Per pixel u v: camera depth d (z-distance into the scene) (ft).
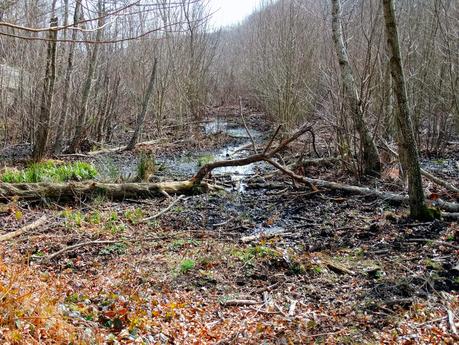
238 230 29.71
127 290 19.61
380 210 31.27
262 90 82.64
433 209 27.30
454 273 20.71
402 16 48.57
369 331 16.89
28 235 27.22
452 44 47.83
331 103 44.32
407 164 27.04
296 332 17.15
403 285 19.98
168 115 78.84
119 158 56.34
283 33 67.56
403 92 25.70
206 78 92.32
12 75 59.98
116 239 27.02
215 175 44.75
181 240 26.94
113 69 69.41
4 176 39.04
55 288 18.39
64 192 34.73
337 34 38.58
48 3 50.03
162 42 69.10
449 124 52.65
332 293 20.20
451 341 15.69
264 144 62.80
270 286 20.95
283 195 37.24
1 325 13.21
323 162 43.29
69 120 60.95
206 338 16.78
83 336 14.44
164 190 37.40
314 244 26.18
